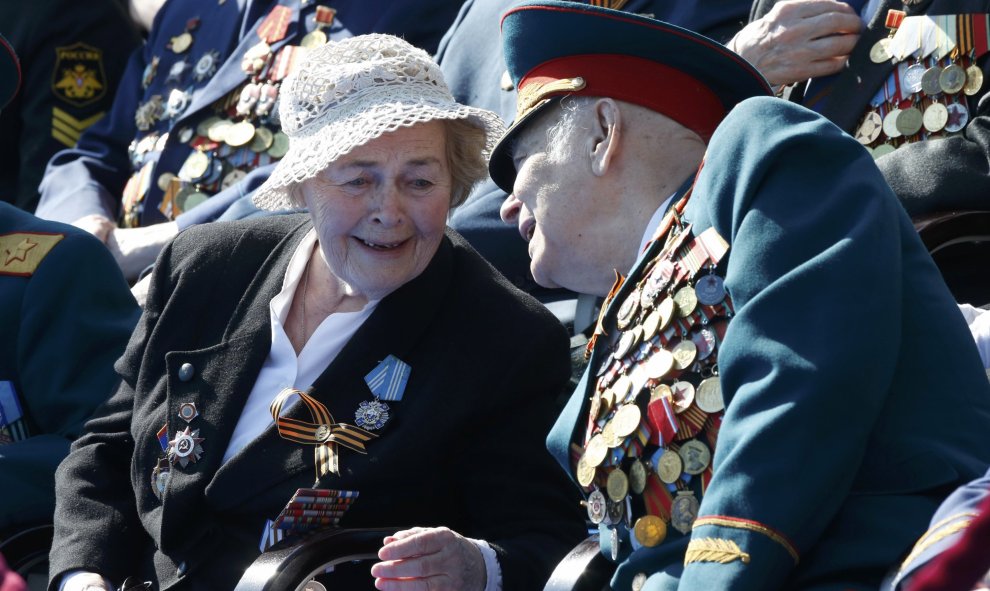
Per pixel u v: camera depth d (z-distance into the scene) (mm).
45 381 11484
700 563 6059
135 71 17156
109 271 11969
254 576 8172
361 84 9102
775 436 6078
